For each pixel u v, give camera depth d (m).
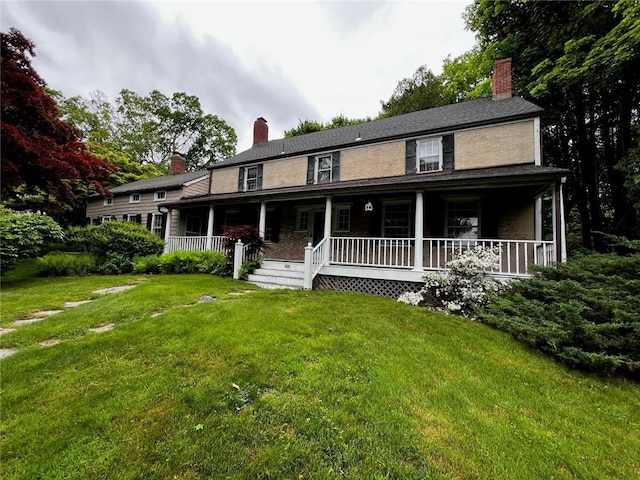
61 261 10.01
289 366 3.23
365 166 10.78
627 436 2.62
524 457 2.24
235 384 2.86
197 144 33.38
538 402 3.03
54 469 1.95
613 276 5.10
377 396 2.81
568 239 13.52
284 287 8.34
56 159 9.06
